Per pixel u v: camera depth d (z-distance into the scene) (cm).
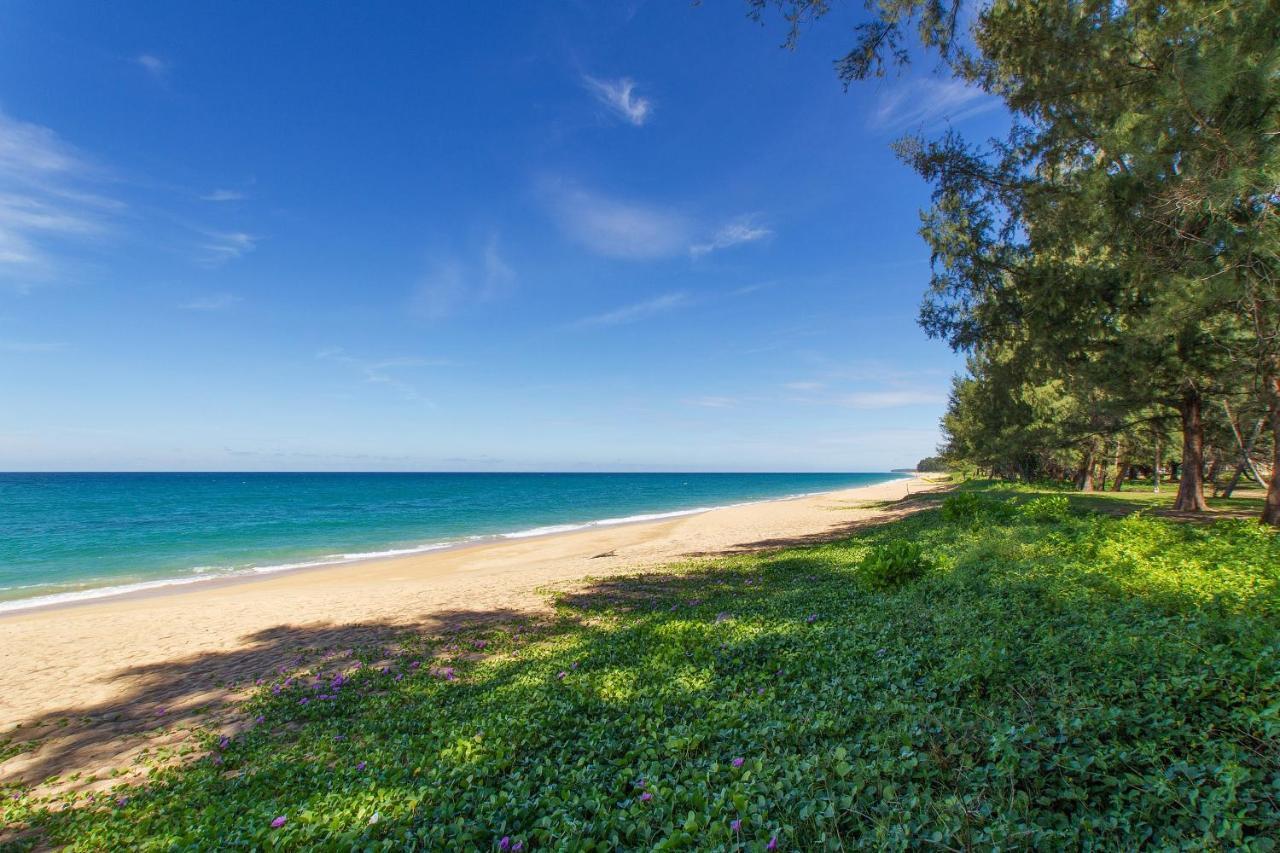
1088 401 2222
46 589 2127
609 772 526
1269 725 378
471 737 663
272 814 521
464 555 2892
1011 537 1403
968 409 4106
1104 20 1354
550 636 1210
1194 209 1170
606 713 687
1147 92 1327
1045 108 1585
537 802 474
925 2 1128
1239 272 1189
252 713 902
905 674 662
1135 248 1402
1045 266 1852
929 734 464
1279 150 996
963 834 328
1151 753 386
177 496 8388
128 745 812
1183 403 2392
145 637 1398
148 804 612
